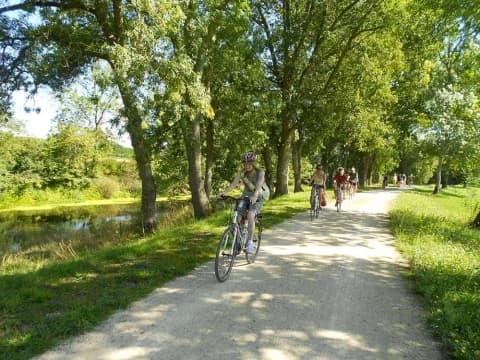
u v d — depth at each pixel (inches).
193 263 274.2
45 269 260.4
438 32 546.9
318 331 171.2
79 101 1202.0
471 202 919.7
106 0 496.7
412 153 2000.5
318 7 761.0
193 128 602.5
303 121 889.5
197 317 181.5
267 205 679.7
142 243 342.6
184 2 465.1
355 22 778.8
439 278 236.4
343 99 868.6
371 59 829.8
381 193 1210.6
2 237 711.1
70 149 1375.5
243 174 265.6
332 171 1584.6
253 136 829.2
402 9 716.7
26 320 174.7
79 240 565.3
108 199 1483.8
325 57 819.4
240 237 256.8
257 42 741.9
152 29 415.8
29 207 1218.6
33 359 142.9
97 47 531.8
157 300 202.2
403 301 212.5
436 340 167.5
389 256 319.6
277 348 154.9
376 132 1277.1
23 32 486.0
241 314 186.2
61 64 495.2
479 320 177.8
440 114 1283.2
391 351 156.8
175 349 151.6
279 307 196.5
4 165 1272.1
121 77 405.7
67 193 1407.5
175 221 602.9
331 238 387.5
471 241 395.2
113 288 220.8
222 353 149.4
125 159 1683.1
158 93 448.5
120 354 147.5
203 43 558.6
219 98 770.8
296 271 263.3
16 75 499.2
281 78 872.9
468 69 789.9
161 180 1023.0
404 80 1156.5
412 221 498.6
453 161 1307.8
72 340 157.6
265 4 826.2
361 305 204.4
